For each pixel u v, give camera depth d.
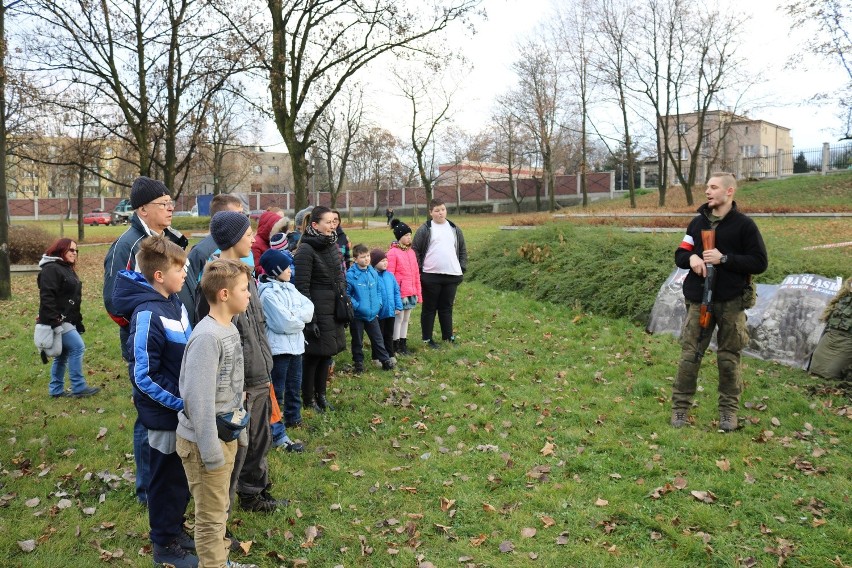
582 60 36.59
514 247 13.27
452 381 7.21
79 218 30.11
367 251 7.45
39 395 6.86
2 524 4.14
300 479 4.79
